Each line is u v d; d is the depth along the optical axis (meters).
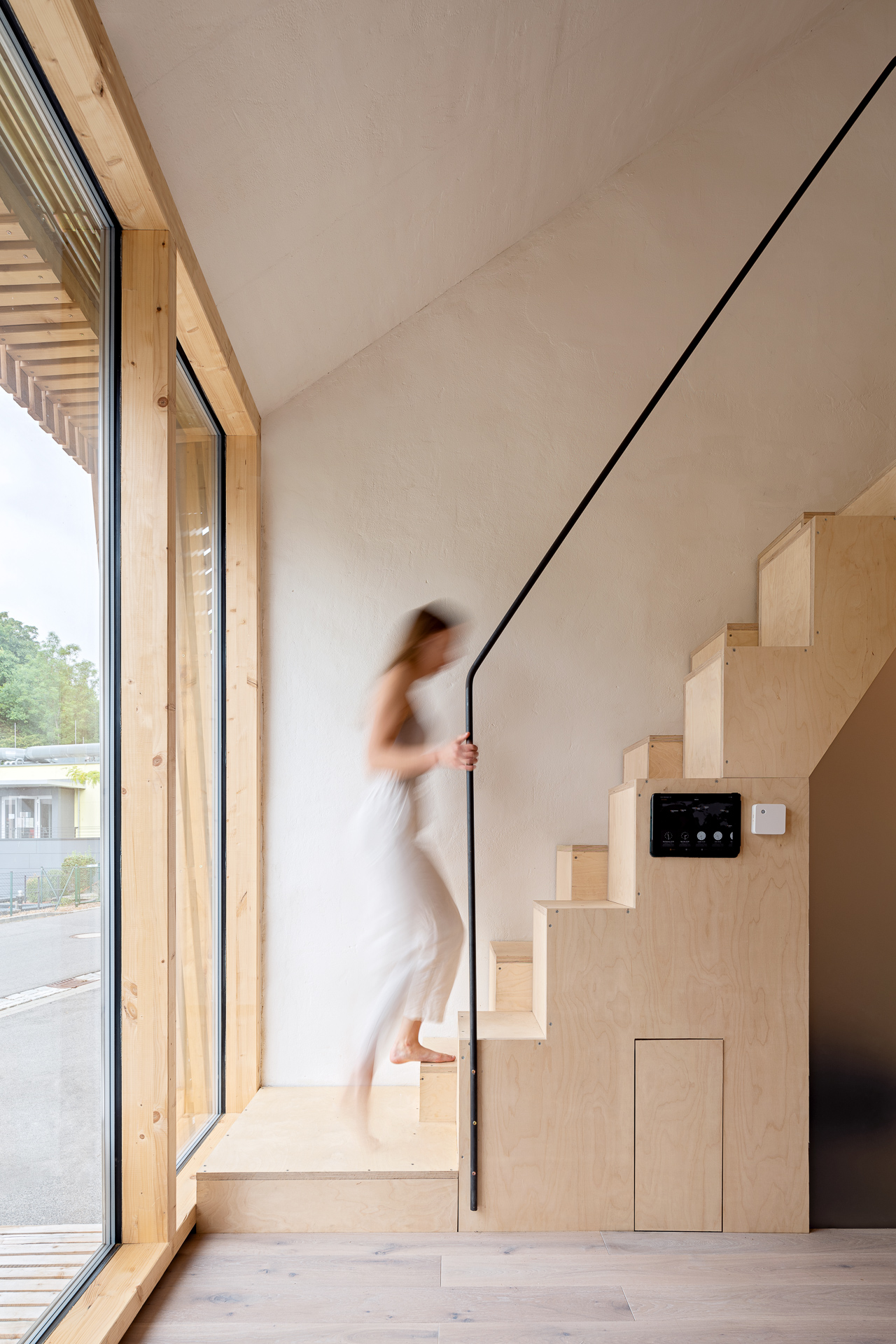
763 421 3.15
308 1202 2.24
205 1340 1.76
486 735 3.05
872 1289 1.99
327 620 3.08
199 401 2.69
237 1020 2.93
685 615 3.10
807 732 2.36
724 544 3.12
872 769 2.36
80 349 1.74
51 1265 1.60
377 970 2.41
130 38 1.53
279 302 2.57
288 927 3.00
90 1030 1.78
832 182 3.21
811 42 3.22
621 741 3.06
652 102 2.96
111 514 1.93
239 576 3.03
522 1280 2.01
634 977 2.31
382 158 2.32
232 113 1.84
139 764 1.93
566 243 3.17
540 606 3.09
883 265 3.19
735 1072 2.30
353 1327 1.81
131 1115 1.95
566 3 2.28
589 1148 2.28
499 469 3.12
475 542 3.10
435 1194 2.26
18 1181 1.42
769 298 3.18
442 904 2.42
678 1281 2.01
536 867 3.03
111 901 1.91
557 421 3.13
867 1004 2.32
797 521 2.79
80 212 1.73
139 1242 1.96
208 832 2.77
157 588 1.94
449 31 2.08
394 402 3.12
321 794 3.04
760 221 3.19
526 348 3.15
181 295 2.13
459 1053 2.29
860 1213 2.30
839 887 2.34
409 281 2.93
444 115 2.33
